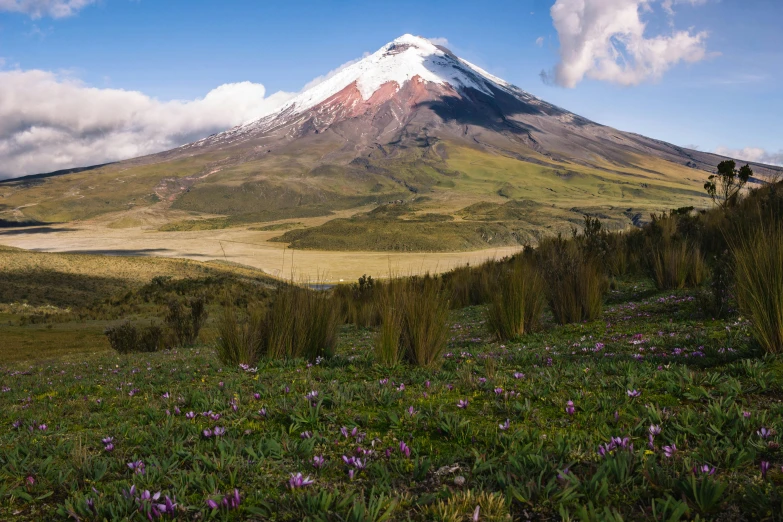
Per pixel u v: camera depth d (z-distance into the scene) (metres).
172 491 3.25
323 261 157.12
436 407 4.80
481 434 4.02
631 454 3.28
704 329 7.83
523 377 5.73
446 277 21.84
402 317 7.35
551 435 3.89
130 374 9.70
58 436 4.95
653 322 9.40
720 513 2.70
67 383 9.35
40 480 3.73
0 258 69.12
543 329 10.24
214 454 3.90
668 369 5.39
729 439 3.51
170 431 4.64
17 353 23.28
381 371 6.73
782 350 5.46
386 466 3.54
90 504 3.12
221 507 2.98
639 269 16.28
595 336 8.84
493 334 10.21
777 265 5.52
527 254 18.67
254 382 6.60
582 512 2.61
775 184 16.12
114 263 76.62
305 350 8.56
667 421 4.02
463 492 2.99
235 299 43.56
